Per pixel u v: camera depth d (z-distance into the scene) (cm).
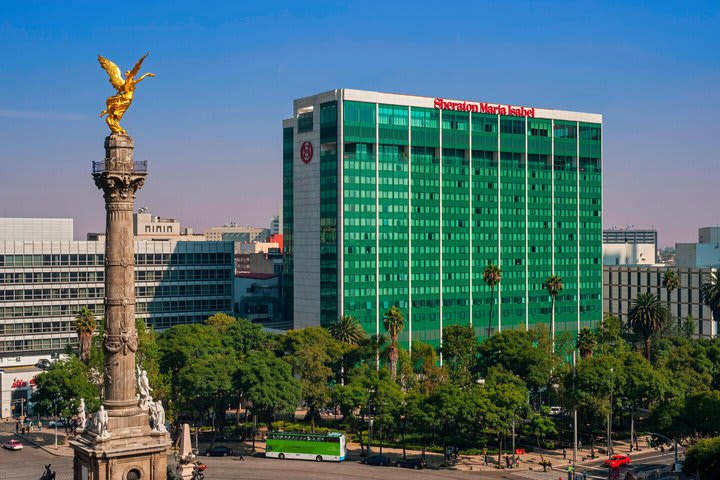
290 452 14800
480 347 18675
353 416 16162
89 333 17988
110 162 9150
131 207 9325
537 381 17200
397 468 14175
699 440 12812
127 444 8969
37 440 16225
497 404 14638
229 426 17150
